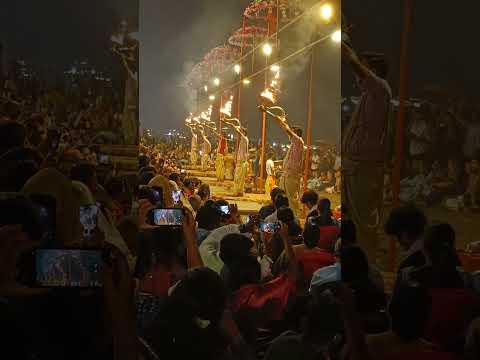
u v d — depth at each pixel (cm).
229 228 480
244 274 375
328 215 535
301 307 354
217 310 264
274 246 495
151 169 742
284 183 987
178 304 263
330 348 281
